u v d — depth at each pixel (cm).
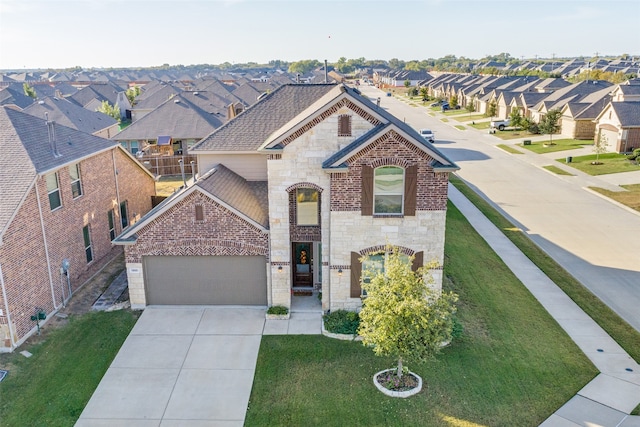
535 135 6906
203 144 2588
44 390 1636
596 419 1502
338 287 2055
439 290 2027
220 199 2034
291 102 2808
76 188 2347
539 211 3656
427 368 1742
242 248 2086
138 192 3141
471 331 1967
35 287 1962
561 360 1794
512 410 1545
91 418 1523
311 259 2278
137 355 1831
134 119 7531
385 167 1930
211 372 1738
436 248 2003
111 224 2747
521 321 2059
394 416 1523
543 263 2677
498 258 2739
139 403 1588
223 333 1970
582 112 6378
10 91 7631
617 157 5247
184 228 2070
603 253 2859
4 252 1766
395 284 1545
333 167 1895
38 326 1953
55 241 2117
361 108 1912
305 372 1734
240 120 2711
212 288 2156
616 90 6550
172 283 2152
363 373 1725
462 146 6412
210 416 1532
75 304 2189
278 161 1975
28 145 2094
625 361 1797
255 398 1609
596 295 2331
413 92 13950
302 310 2142
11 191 1870
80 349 1858
